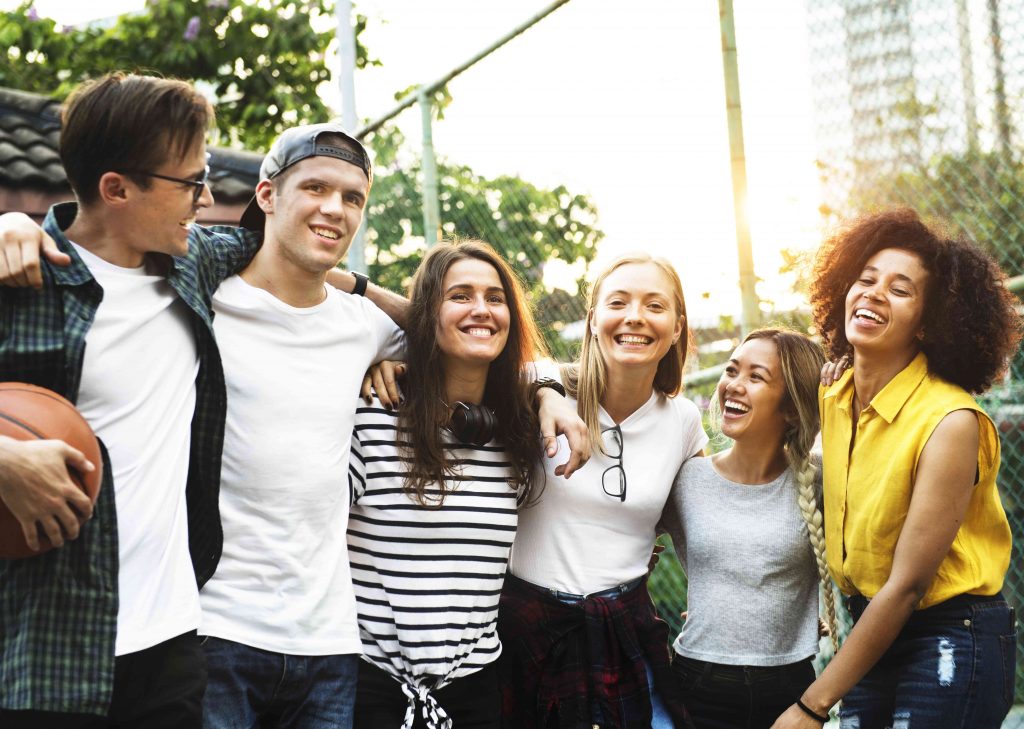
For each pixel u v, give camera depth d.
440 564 2.83
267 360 2.65
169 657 2.33
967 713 2.65
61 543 2.08
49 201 5.49
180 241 2.34
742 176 3.86
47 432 2.06
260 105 9.50
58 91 8.98
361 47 7.84
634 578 3.07
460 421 2.87
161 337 2.37
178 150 2.26
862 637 2.68
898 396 2.74
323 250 2.66
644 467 3.09
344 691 2.67
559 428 2.94
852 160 3.77
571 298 4.68
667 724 3.01
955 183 3.54
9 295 2.16
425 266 2.97
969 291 2.72
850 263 2.88
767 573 2.99
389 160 5.93
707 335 4.21
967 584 2.68
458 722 2.86
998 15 3.45
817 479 3.08
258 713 2.58
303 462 2.62
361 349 2.83
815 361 3.06
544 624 2.98
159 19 9.31
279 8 9.45
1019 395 3.64
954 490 2.62
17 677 2.12
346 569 2.72
